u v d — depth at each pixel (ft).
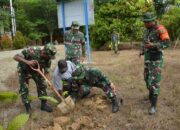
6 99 6.62
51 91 22.58
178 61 35.42
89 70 20.54
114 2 54.65
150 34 18.92
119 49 53.83
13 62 43.42
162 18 54.44
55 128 18.03
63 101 19.80
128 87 25.13
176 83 25.26
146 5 54.13
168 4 56.65
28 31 115.44
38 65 18.12
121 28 53.47
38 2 121.29
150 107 19.61
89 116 19.62
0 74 34.14
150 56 19.01
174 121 18.33
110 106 20.74
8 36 87.10
